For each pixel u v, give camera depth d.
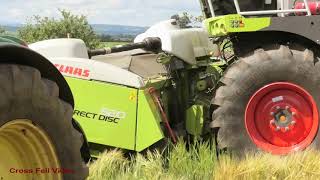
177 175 5.05
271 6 6.22
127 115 5.61
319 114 5.67
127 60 6.58
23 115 2.80
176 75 6.47
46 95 2.90
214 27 6.00
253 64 5.71
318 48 5.86
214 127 5.82
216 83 6.22
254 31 5.85
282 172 4.86
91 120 5.66
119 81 5.62
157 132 5.54
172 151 5.43
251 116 5.79
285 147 5.77
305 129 5.75
